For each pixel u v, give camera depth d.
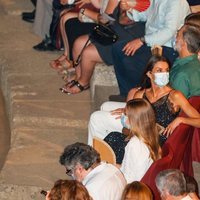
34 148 12.68
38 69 15.02
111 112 11.09
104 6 13.39
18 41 16.16
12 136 13.39
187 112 10.12
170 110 10.28
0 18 17.28
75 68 14.14
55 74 14.79
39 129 13.27
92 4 14.16
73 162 9.55
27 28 16.77
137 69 12.54
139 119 9.70
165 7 12.09
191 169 10.73
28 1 17.80
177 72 10.59
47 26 15.76
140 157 9.69
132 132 9.82
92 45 13.29
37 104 13.88
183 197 8.95
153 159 9.80
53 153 12.57
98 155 9.68
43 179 11.87
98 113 11.15
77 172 9.59
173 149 9.66
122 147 10.94
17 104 13.91
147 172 9.51
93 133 11.23
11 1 17.81
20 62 15.31
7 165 12.17
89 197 8.69
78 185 8.69
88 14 13.97
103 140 11.05
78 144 9.73
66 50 14.76
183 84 10.51
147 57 12.45
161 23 12.20
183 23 12.08
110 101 12.20
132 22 13.02
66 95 14.11
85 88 14.12
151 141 9.75
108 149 10.94
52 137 13.03
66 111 13.65
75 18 14.33
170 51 12.21
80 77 14.02
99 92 13.44
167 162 9.50
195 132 10.93
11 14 17.39
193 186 9.21
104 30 13.06
